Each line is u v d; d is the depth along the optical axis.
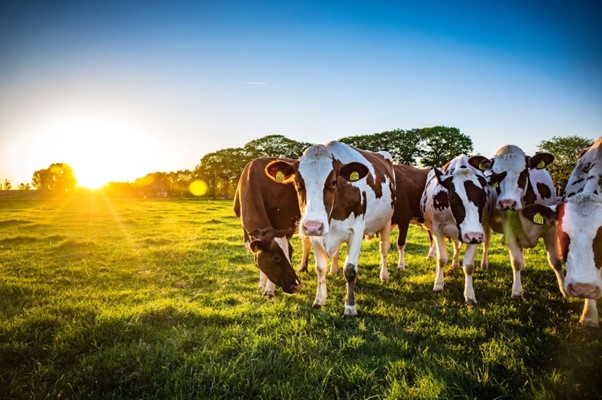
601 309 4.73
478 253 8.84
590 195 3.83
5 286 5.82
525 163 5.12
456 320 4.46
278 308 4.86
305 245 7.02
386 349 3.69
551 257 4.93
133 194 76.62
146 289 5.88
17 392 2.91
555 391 2.85
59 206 36.25
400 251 7.35
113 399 2.92
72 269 7.20
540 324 4.20
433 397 2.80
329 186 4.21
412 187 7.39
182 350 3.62
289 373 3.27
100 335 3.86
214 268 7.44
